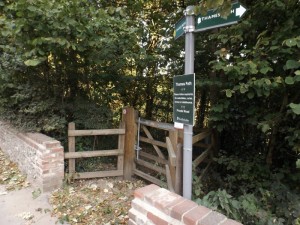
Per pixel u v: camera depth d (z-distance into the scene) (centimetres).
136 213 210
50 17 327
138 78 593
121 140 444
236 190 373
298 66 244
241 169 367
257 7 294
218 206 245
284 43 248
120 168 448
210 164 447
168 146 340
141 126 456
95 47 413
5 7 348
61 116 454
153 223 193
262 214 257
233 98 357
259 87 274
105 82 539
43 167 364
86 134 417
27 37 347
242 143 444
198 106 554
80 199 352
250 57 297
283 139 379
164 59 534
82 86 507
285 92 312
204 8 185
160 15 532
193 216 170
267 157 381
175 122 233
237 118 376
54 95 461
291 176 347
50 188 374
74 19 343
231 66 273
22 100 438
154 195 205
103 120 477
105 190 390
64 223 293
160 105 658
